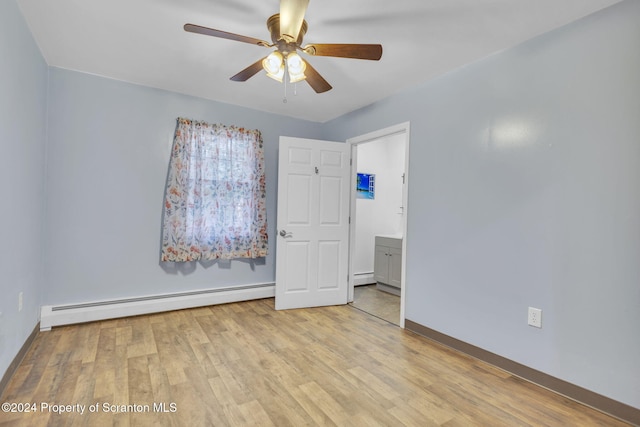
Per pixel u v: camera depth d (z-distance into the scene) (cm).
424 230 297
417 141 307
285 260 367
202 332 292
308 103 372
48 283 292
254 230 387
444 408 188
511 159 234
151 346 261
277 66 193
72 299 302
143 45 251
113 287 320
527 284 223
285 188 368
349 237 407
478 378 223
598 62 192
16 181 213
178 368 227
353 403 191
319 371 228
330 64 270
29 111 238
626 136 182
